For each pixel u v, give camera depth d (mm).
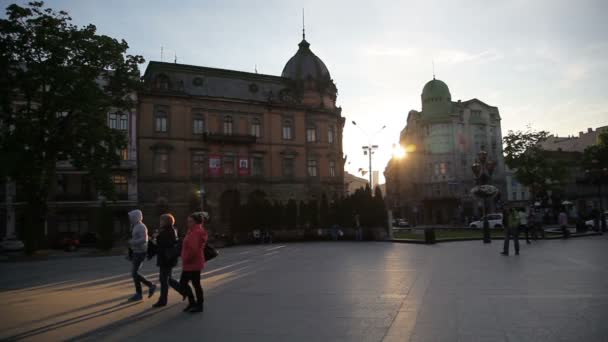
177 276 15062
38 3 31578
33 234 31922
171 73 52250
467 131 76750
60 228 45188
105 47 33000
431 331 6633
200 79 53500
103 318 8195
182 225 49719
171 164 50094
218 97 53219
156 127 50000
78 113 32969
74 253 34875
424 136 78250
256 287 11711
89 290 12227
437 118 76250
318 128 59562
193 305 8586
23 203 44281
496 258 17188
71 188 46250
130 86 35531
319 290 10820
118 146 34906
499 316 7469
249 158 54625
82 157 33156
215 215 51438
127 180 48000
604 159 59000
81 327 7488
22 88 31266
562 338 6109
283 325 7273
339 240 39188
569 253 18391
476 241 29188
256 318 7859
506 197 76562
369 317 7664
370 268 15289
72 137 32219
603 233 35094
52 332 7184
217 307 8992
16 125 30547
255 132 55562
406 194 89625
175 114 50906
